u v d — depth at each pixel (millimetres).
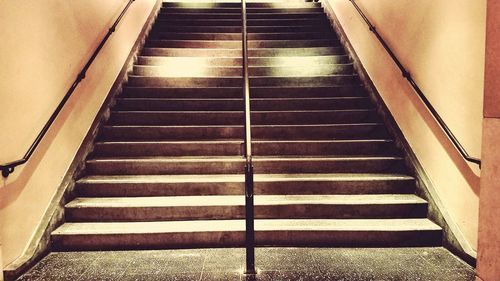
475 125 2893
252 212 2783
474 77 2893
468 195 3014
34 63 3074
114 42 4922
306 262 2998
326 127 4496
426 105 3521
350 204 3535
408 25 3951
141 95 5059
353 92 5133
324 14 7137
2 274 2693
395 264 2953
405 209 3545
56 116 3305
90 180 3758
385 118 4512
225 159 4047
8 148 2746
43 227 3131
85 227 3344
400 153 4160
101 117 4441
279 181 3777
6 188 2750
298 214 3551
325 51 5996
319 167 4047
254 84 5293
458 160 3129
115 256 3125
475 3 2865
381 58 4633
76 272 2844
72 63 3748
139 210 3482
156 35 6402
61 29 3531
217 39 6383
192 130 4484
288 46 6191
